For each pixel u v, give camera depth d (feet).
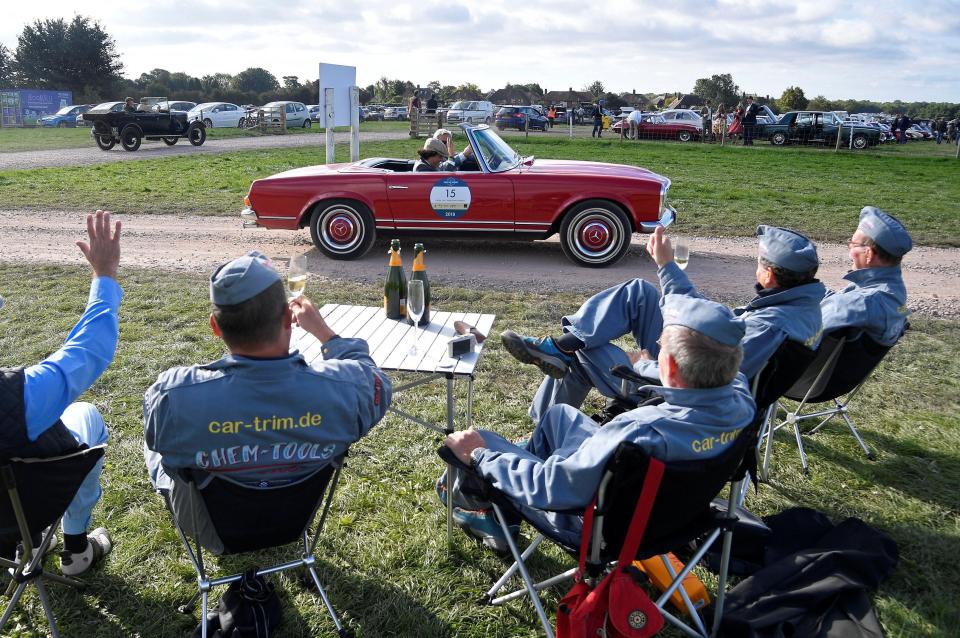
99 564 9.75
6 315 19.43
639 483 6.85
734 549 10.13
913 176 56.80
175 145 77.71
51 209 36.17
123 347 17.37
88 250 7.75
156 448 7.02
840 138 83.71
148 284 22.99
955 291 23.98
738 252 29.43
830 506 11.49
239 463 7.18
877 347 11.51
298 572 9.67
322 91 38.70
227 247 28.91
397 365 10.07
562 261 27.09
